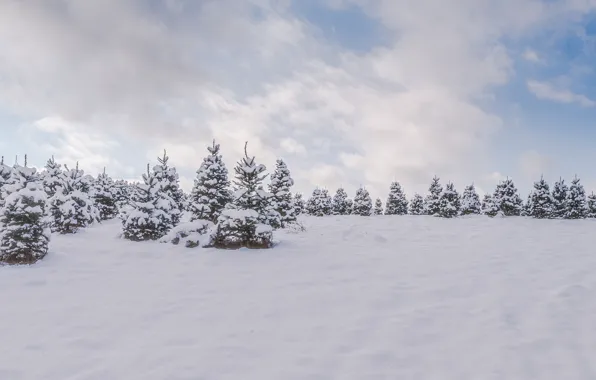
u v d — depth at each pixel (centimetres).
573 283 934
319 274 1095
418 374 559
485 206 5575
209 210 2088
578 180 3431
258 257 1317
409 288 945
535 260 1194
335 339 677
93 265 1227
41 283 1021
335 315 787
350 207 5803
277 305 848
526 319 734
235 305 850
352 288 958
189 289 971
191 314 798
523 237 1705
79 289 970
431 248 1455
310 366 584
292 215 2394
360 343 660
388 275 1068
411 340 666
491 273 1052
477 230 2009
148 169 1892
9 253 1236
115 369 573
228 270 1154
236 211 1494
